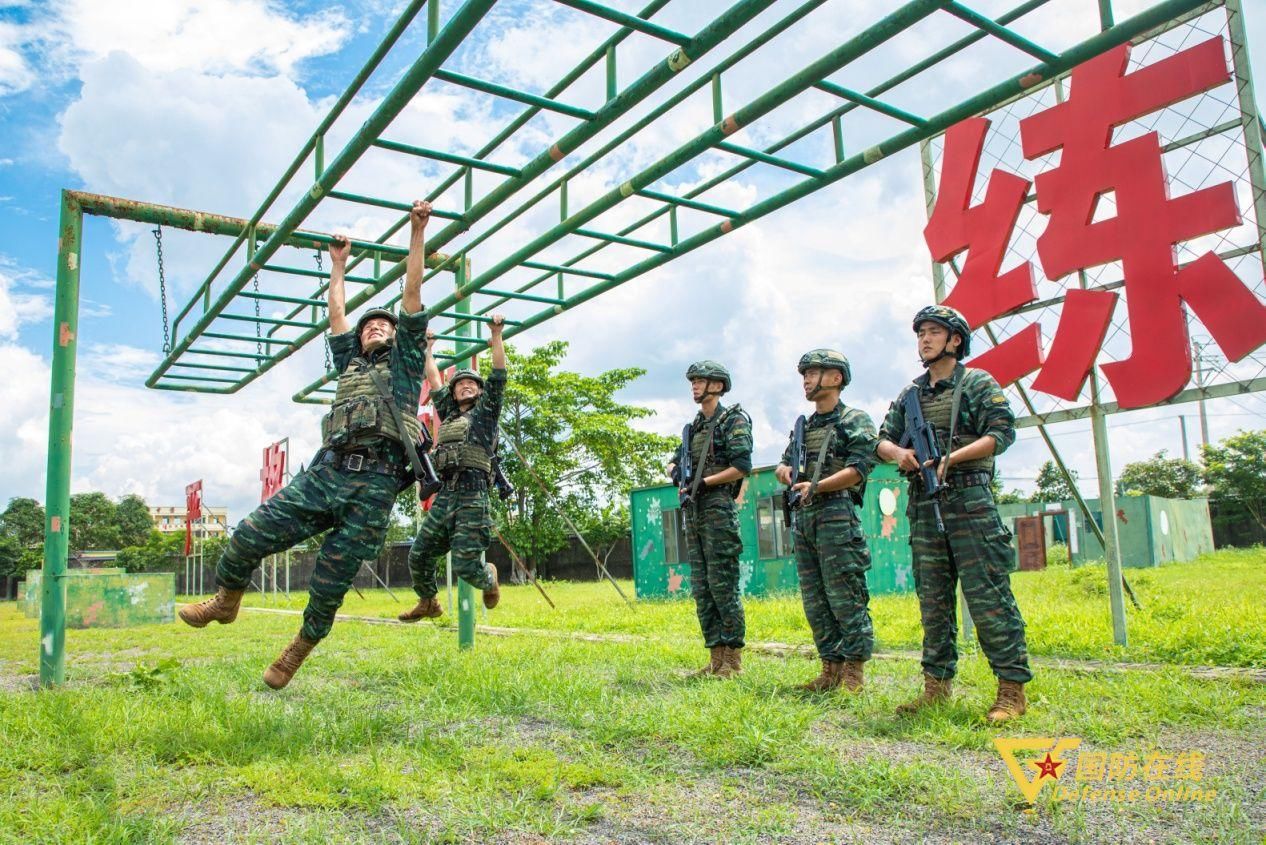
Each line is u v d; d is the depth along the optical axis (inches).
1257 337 201.3
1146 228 219.6
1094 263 229.3
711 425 209.6
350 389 156.5
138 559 1747.0
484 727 147.6
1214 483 1462.8
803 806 103.5
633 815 100.9
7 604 1446.9
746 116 154.2
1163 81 216.4
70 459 218.1
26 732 145.3
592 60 158.7
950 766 118.0
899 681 192.5
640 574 674.2
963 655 218.7
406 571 1374.3
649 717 145.1
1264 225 201.2
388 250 238.5
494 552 1330.0
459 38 127.8
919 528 158.9
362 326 166.6
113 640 375.6
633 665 218.4
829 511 181.0
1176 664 200.4
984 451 149.2
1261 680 172.9
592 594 779.4
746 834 92.9
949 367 161.5
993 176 253.8
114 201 227.6
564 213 208.5
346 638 329.4
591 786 113.0
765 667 211.3
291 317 278.4
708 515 205.2
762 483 603.8
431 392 250.7
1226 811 96.5
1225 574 611.2
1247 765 116.3
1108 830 92.3
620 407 1291.8
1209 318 209.5
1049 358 241.6
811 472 186.4
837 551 178.4
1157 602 335.0
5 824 97.7
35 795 111.8
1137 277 221.0
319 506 149.9
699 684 183.5
